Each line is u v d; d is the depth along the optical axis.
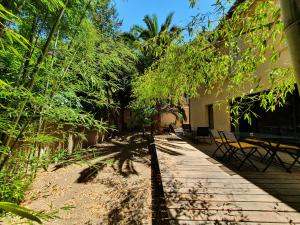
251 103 2.44
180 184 3.70
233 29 2.21
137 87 4.96
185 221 2.47
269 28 2.01
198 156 6.35
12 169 2.36
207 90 2.93
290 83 2.16
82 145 8.65
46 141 2.47
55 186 4.74
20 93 1.91
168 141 10.27
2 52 1.60
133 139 13.41
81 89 2.94
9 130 1.98
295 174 4.15
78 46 2.81
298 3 0.80
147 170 6.21
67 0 2.22
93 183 5.12
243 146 4.73
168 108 14.73
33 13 2.23
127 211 3.72
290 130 6.10
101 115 10.05
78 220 3.44
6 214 1.85
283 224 2.35
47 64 2.39
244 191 3.33
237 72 2.41
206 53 2.43
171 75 2.67
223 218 2.52
